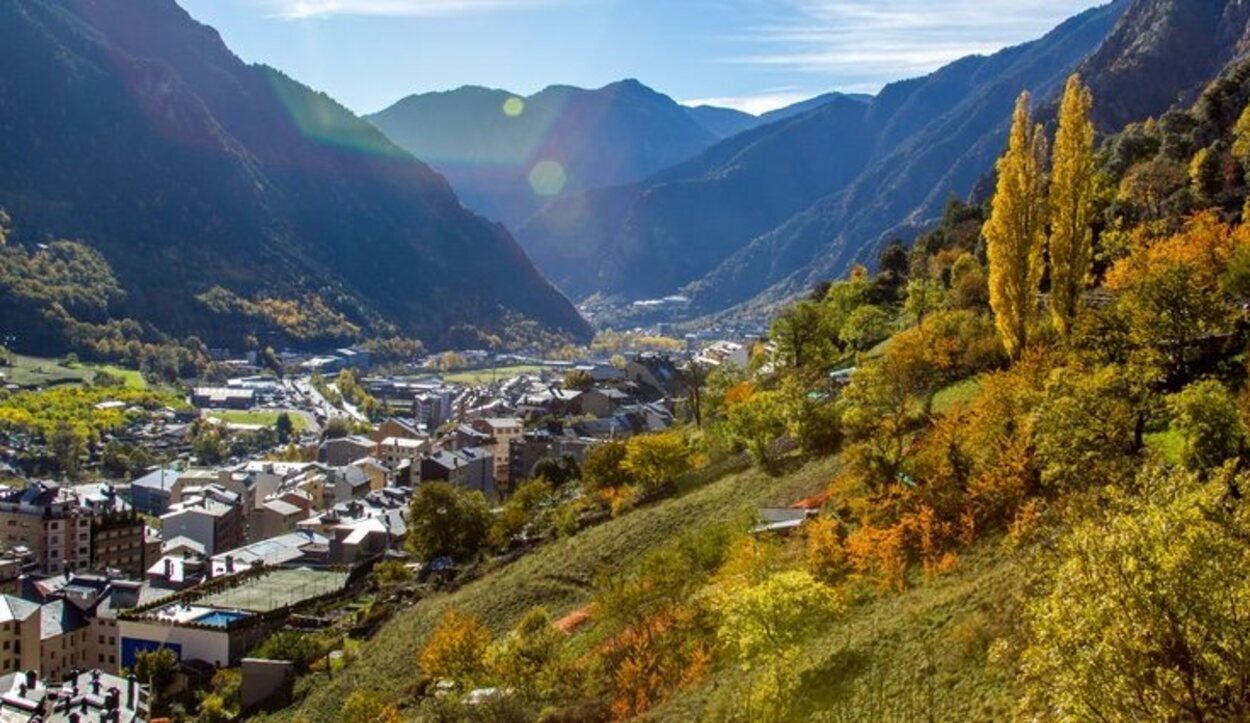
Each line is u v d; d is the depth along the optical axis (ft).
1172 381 248.52
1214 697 104.32
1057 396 221.46
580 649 284.61
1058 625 113.50
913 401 334.44
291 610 458.91
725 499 368.68
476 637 300.40
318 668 375.25
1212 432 191.83
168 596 488.85
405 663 346.95
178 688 406.82
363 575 523.29
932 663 179.42
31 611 446.19
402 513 651.25
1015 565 193.26
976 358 353.31
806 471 349.61
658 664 242.99
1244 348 249.96
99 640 471.21
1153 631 106.22
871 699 178.81
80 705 333.42
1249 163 451.12
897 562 229.25
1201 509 115.24
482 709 254.27
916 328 402.52
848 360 524.52
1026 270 319.06
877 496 265.75
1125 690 106.11
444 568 469.98
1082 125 307.58
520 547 453.58
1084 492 189.57
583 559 372.99
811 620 212.02
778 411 387.75
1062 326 305.12
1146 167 512.22
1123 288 293.23
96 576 529.04
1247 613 104.94
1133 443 213.87
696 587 277.44
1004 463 231.91
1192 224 338.34
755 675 207.72
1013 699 155.63
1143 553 109.09
